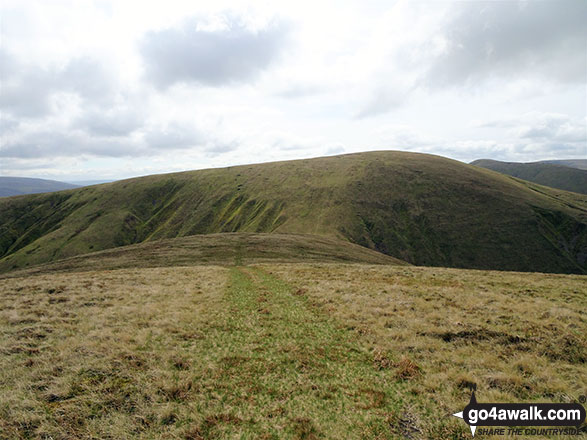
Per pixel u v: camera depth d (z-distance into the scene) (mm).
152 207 192125
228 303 21406
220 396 9992
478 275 30438
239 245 64375
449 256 114188
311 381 11000
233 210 171500
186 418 8891
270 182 188375
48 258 143125
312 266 40312
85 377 10766
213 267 40344
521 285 24828
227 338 14898
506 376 10703
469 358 12312
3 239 167625
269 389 10469
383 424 8734
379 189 155625
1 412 8875
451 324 15758
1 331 14648
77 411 8969
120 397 9641
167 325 16250
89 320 16484
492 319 16203
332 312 18781
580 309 17594
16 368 11219
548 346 13023
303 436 8258
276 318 18078
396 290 23422
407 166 173625
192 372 11438
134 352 12703
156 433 8305
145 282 27516
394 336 14812
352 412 9281
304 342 14469
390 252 120750
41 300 20188
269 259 51438
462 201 136875
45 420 8586
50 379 10594
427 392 10242
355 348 13875
